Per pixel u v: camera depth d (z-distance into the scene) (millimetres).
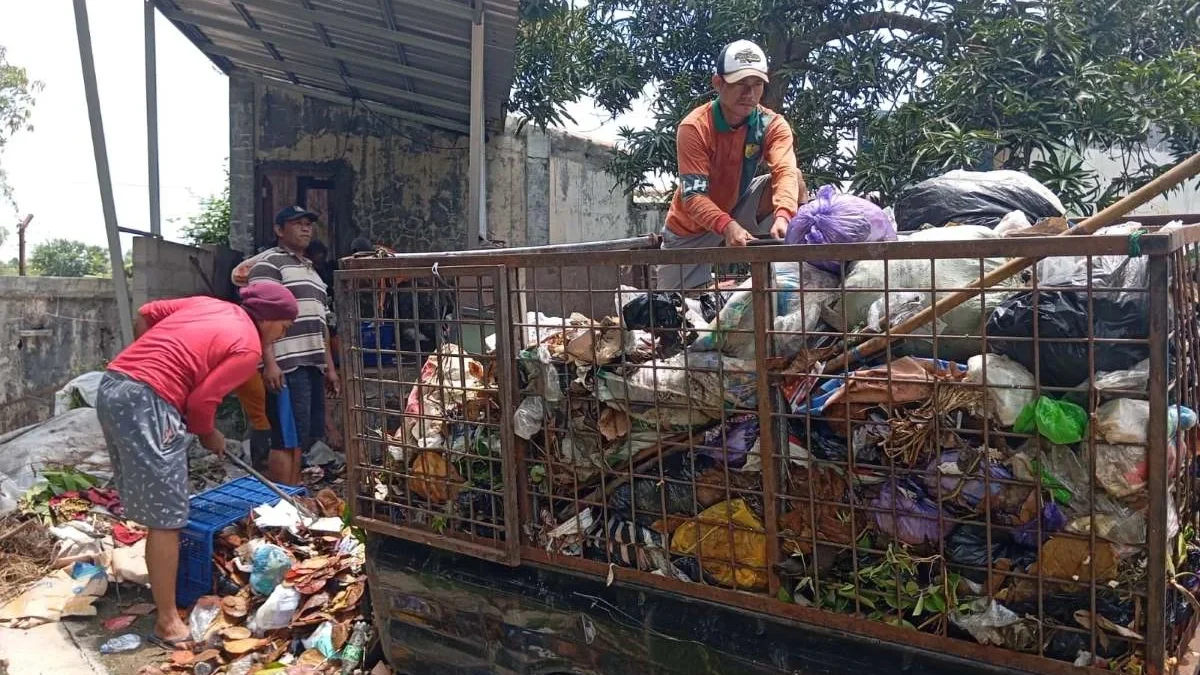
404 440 2717
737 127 3393
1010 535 1816
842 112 7227
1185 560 1908
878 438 1914
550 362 2367
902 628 1895
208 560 3664
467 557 2654
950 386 1810
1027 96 5762
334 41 6711
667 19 8047
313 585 3488
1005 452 1795
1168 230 1606
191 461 5625
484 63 6340
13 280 6777
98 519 4461
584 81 8266
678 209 3699
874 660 1947
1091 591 1686
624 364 2178
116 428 3266
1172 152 6414
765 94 7426
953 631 1865
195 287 7285
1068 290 1670
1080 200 5789
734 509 2141
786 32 7258
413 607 2799
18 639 3434
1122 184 6352
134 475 3293
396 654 2879
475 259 2441
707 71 7852
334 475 5625
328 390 6199
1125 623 1701
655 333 2270
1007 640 1795
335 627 3307
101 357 7738
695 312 2404
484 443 2570
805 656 2035
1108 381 1665
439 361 2580
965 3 6609
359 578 3561
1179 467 1755
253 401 4941
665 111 7730
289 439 5016
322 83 8062
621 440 2293
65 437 5121
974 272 2012
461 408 2631
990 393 1769
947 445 1849
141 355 3365
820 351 2021
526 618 2531
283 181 8586
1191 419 1751
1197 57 6031
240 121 8484
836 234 2217
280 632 3379
